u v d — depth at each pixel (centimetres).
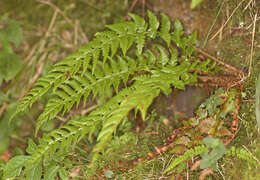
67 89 197
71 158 233
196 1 142
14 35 281
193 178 203
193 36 207
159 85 168
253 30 194
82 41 288
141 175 218
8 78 272
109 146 234
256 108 180
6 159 255
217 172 199
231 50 216
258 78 182
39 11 291
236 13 208
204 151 187
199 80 220
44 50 285
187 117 241
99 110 188
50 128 258
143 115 148
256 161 185
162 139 236
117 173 223
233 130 196
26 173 210
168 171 208
